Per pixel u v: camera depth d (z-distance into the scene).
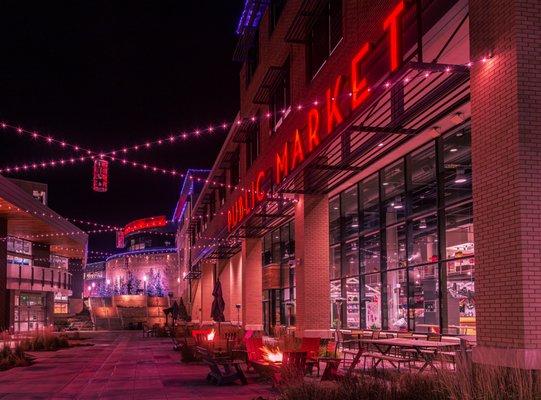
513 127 9.15
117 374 17.34
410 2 10.70
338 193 25.72
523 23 9.23
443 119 16.06
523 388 7.27
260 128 29.73
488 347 9.36
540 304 8.76
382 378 9.77
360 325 23.20
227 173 41.09
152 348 30.45
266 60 27.56
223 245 37.78
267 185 24.70
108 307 77.94
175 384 14.75
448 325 17.38
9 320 51.16
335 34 18.83
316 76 19.64
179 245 95.12
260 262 33.41
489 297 9.51
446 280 17.56
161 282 108.00
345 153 17.61
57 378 16.80
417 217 19.19
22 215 48.50
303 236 22.22
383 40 12.04
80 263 102.31
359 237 23.64
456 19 11.27
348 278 24.88
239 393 13.05
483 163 9.88
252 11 29.12
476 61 10.09
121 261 120.06
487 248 9.65
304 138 19.31
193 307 64.94
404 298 20.05
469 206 16.45
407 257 19.77
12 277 52.31
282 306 34.16
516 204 9.00
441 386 8.14
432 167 18.45
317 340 17.02
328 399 9.16
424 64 10.48
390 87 11.22
